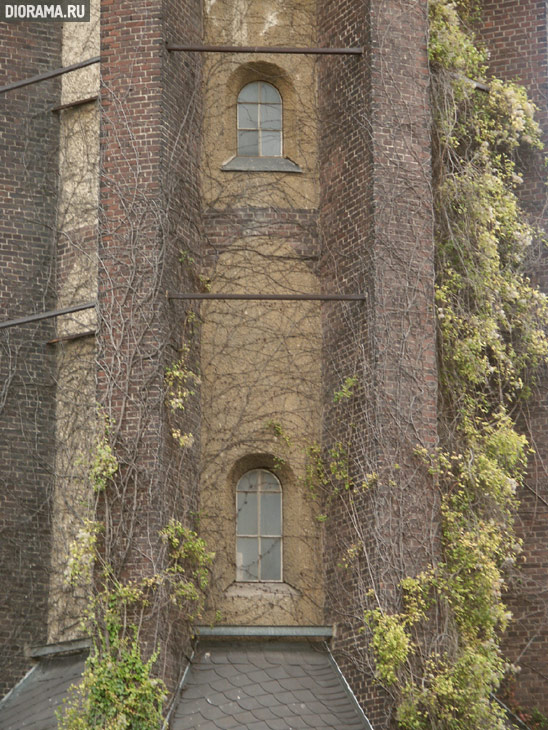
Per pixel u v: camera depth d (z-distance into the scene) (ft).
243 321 80.33
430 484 74.02
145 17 77.71
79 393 80.28
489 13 88.74
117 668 68.90
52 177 84.43
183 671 73.41
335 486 77.36
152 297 74.28
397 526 72.90
